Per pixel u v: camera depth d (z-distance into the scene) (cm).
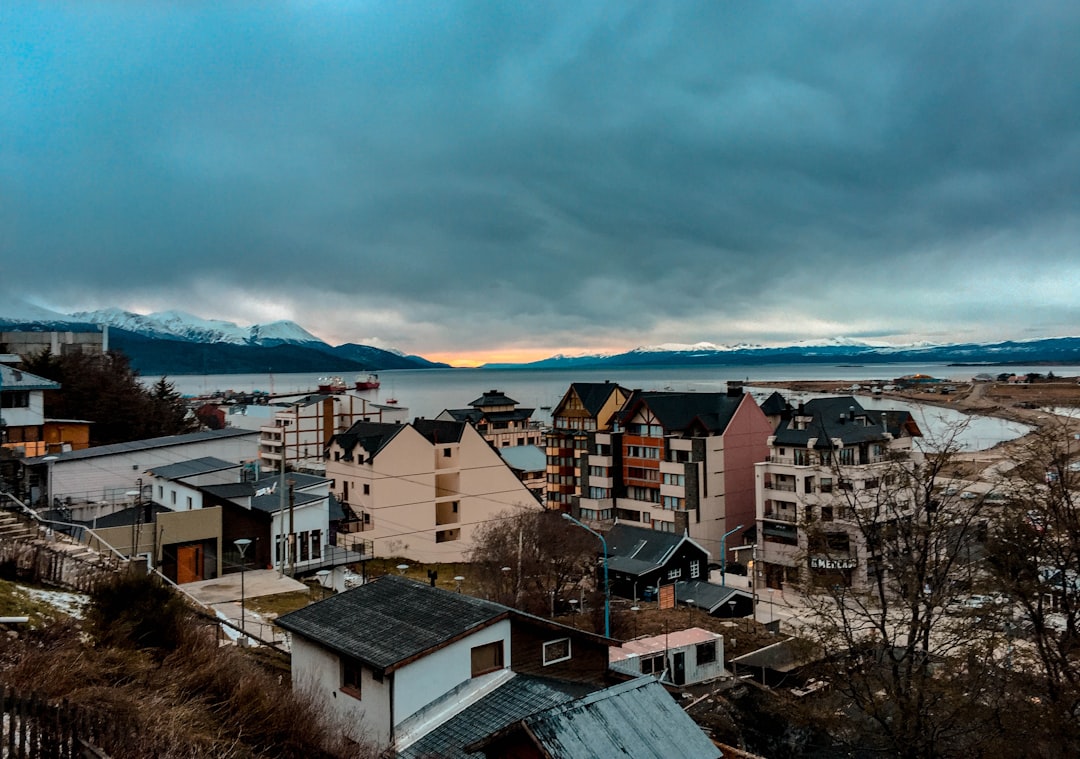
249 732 1741
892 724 2730
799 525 3406
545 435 11050
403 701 2186
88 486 5575
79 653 1775
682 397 9331
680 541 6669
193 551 4700
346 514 7456
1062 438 2991
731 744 3678
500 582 5588
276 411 13425
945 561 2850
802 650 2973
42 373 7894
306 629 2478
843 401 8012
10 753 1195
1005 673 2684
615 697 1997
